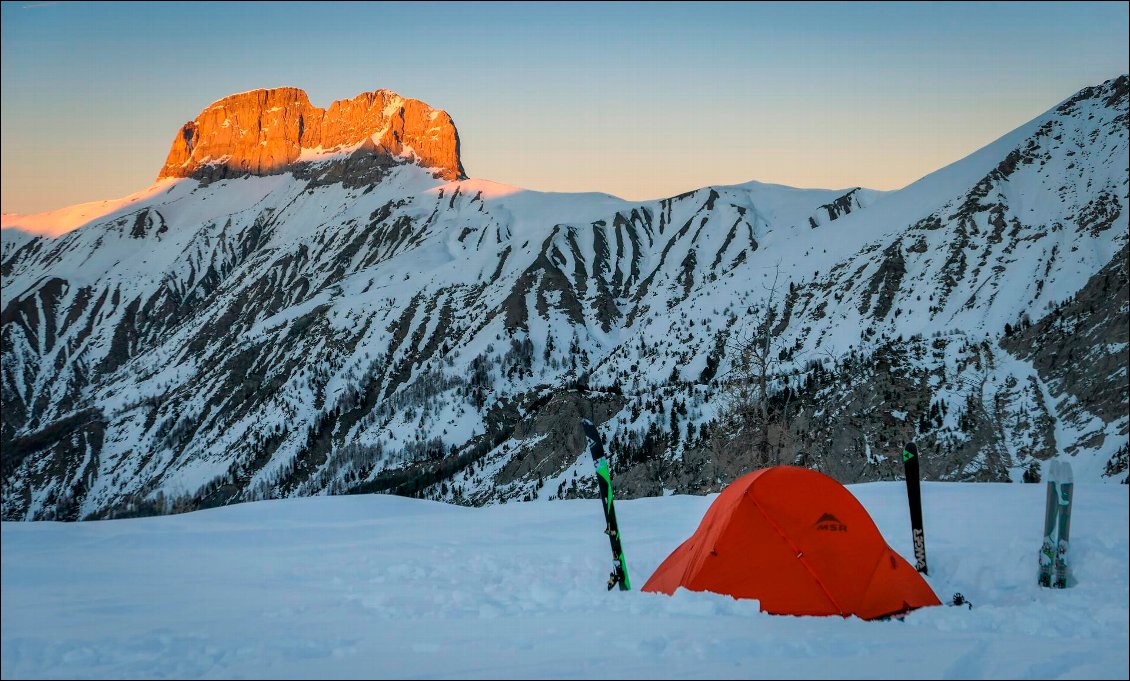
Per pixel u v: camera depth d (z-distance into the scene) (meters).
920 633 8.15
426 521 19.41
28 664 7.53
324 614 9.80
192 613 9.95
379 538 16.81
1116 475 72.19
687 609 9.18
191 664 7.40
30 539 17.47
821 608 10.22
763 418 42.06
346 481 167.25
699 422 108.69
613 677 6.50
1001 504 16.62
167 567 14.04
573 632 8.19
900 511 16.42
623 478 105.75
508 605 10.07
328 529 18.53
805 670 6.63
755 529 10.68
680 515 18.41
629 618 8.85
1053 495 10.99
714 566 10.58
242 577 12.91
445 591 11.09
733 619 8.73
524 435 147.12
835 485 11.05
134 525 19.67
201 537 17.55
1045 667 6.75
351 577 12.70
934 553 12.73
